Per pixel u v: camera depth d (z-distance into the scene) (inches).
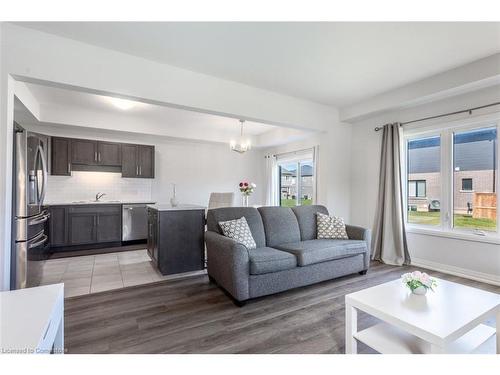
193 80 120.8
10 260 93.0
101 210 189.2
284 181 262.2
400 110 154.6
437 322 56.0
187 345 73.0
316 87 139.9
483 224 125.6
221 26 87.9
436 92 125.0
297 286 110.2
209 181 254.2
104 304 99.7
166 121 203.8
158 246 127.0
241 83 134.5
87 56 98.3
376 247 160.2
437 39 94.8
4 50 86.1
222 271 106.0
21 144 98.7
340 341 75.3
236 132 243.4
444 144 138.5
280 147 258.7
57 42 93.5
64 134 187.2
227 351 70.2
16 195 96.9
